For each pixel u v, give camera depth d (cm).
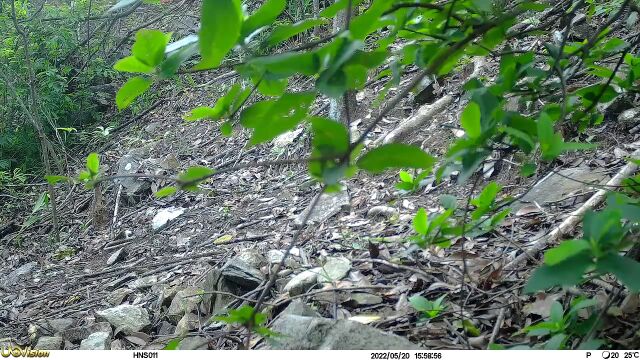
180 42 152
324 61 133
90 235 721
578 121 238
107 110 1033
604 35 230
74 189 838
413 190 217
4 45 941
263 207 613
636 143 425
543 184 407
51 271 655
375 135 603
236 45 145
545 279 137
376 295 337
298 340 256
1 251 749
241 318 171
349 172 132
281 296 369
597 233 136
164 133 897
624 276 132
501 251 347
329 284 369
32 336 461
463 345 260
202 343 312
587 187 389
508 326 266
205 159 787
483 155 164
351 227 479
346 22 148
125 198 754
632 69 231
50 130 979
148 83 155
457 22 198
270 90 170
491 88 194
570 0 239
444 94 608
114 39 1080
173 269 539
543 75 191
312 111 691
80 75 1024
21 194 874
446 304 295
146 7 1143
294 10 868
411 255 362
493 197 213
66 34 1016
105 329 430
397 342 247
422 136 564
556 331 218
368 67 142
